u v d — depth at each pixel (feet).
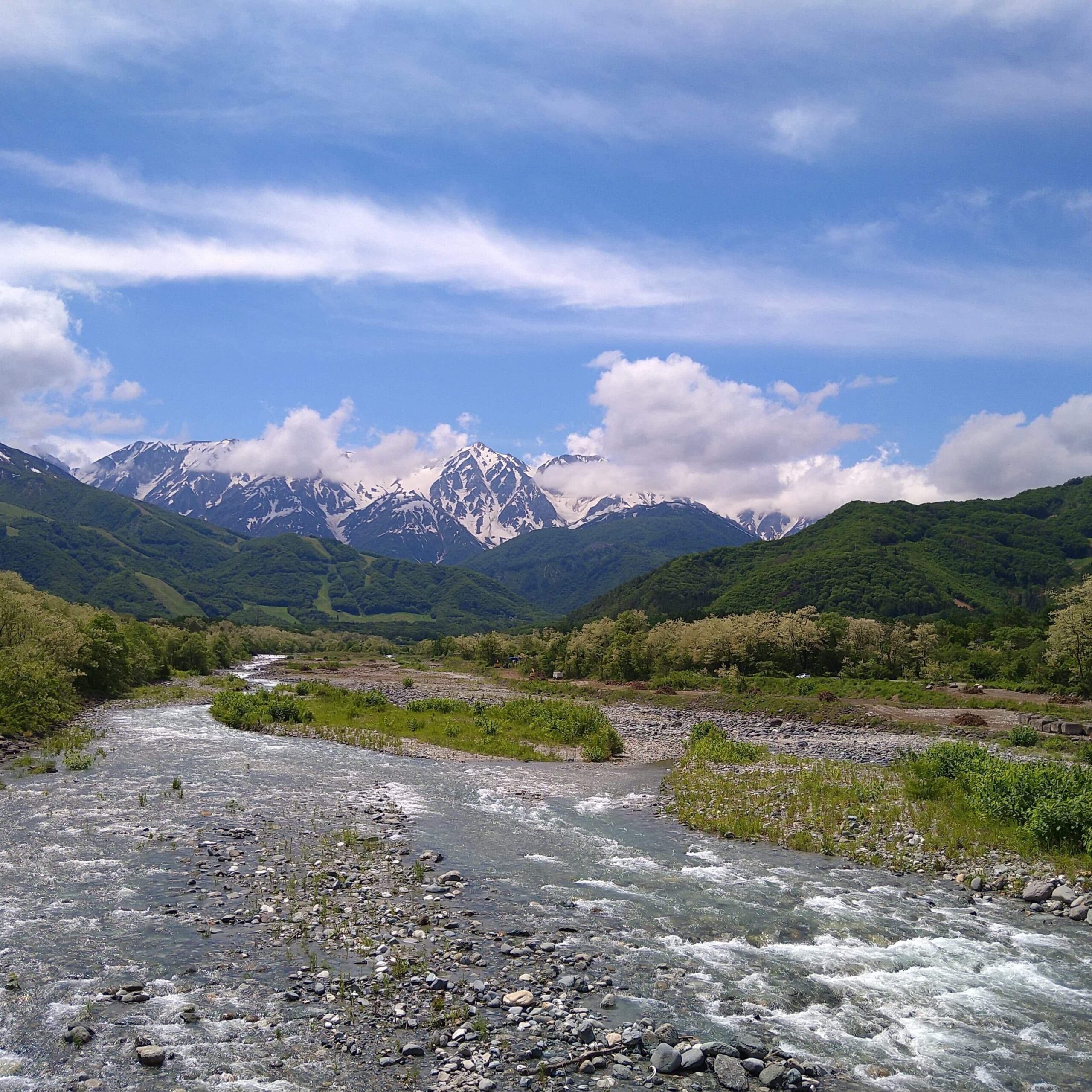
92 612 321.32
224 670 435.53
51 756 118.42
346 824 83.82
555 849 79.36
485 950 51.75
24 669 153.69
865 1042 41.57
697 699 261.85
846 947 54.80
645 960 51.34
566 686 327.47
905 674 304.09
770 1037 41.57
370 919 56.24
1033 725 181.78
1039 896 65.26
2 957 47.39
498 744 156.25
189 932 52.29
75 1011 41.16
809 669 331.98
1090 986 49.16
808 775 115.75
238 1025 40.27
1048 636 248.93
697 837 85.81
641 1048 39.91
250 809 88.58
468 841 81.05
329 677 385.70
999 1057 40.32
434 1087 35.50
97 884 60.95
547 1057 38.45
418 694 284.00
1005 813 84.89
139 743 136.56
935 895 66.90
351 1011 42.19
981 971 51.13
